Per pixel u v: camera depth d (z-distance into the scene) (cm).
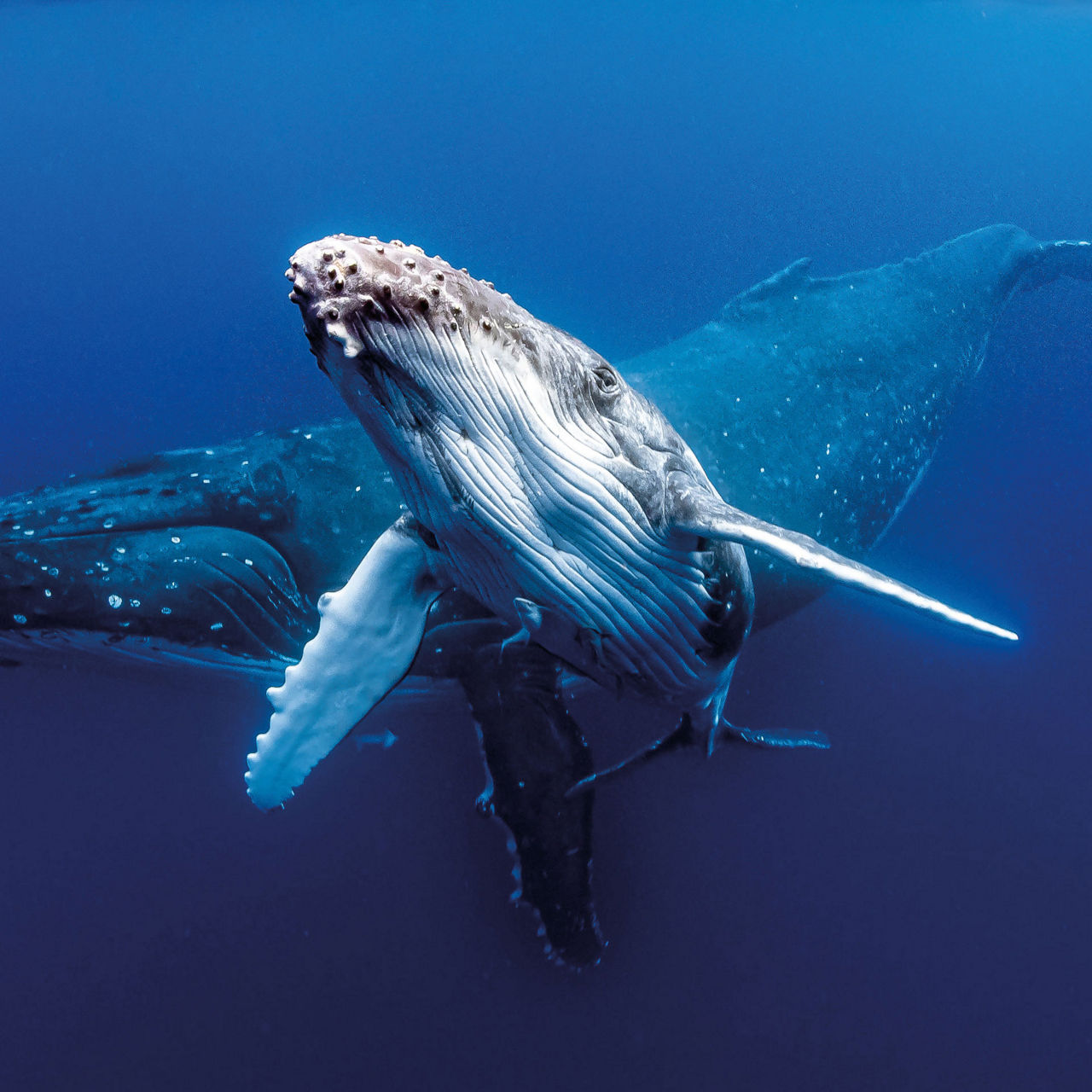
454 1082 760
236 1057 780
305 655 405
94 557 674
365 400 303
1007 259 1258
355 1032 794
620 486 325
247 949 866
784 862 934
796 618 1150
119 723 1010
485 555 353
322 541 724
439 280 284
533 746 736
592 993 827
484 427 304
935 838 970
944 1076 767
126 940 883
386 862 915
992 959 870
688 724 515
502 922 855
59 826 1003
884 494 977
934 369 1058
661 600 362
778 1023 809
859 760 1039
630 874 885
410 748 934
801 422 883
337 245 274
